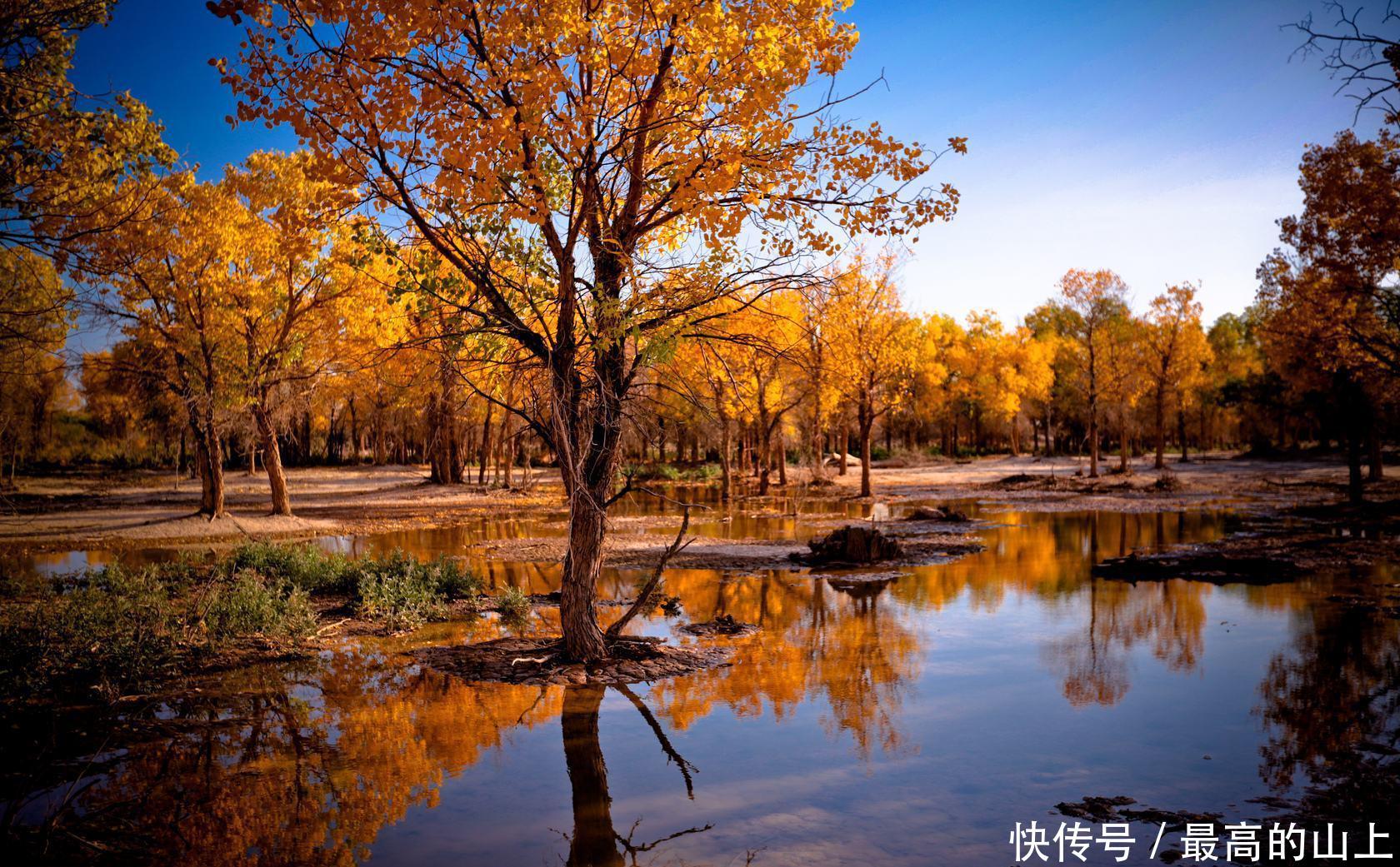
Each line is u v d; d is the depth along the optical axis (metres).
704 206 7.83
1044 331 78.56
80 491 39.38
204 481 26.23
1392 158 17.88
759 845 5.25
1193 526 23.47
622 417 9.52
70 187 9.61
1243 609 12.38
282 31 7.46
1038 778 6.29
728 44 7.48
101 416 54.62
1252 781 6.12
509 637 10.85
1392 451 49.62
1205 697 8.20
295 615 11.27
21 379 16.48
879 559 17.84
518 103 7.75
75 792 6.12
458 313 8.76
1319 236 20.45
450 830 5.53
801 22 7.78
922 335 36.88
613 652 9.79
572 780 6.41
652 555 18.83
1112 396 44.09
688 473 49.81
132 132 10.19
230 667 9.51
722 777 6.43
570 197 8.77
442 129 7.32
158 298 22.91
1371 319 21.73
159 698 8.40
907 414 62.00
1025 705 8.09
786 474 45.75
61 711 7.93
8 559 19.23
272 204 24.44
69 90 9.30
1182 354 44.94
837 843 5.27
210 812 5.82
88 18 8.83
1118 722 7.53
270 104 7.56
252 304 24.47
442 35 7.46
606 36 8.05
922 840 5.29
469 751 7.01
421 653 10.21
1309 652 9.77
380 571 14.40
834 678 9.10
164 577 15.14
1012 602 13.32
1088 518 26.78
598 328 8.59
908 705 8.14
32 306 10.04
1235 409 58.69
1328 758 6.53
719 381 10.28
